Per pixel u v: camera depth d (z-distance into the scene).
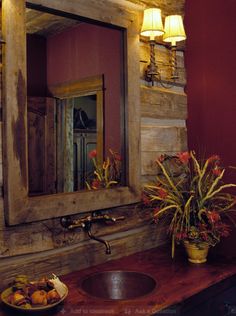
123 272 1.72
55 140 1.63
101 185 1.81
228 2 2.08
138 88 1.94
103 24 1.81
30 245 1.58
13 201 1.47
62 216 1.64
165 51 2.14
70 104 1.68
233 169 2.08
